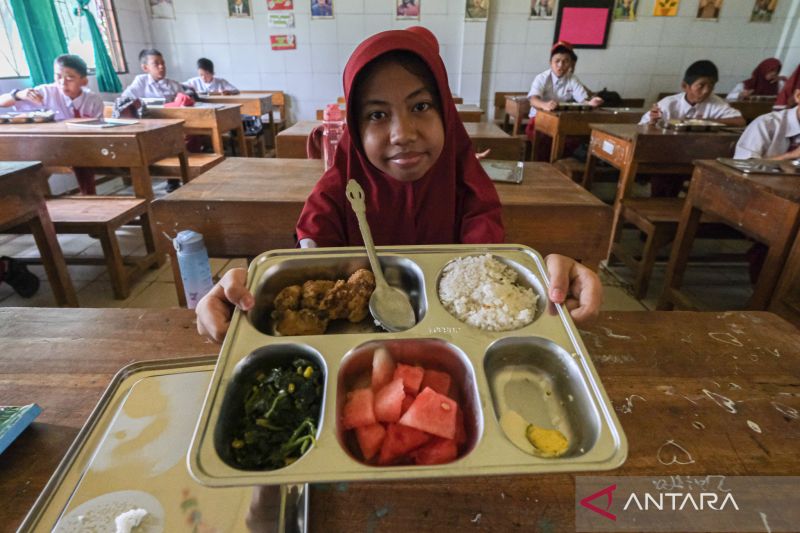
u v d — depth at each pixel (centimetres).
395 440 48
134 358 71
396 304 68
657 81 507
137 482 49
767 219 151
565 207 139
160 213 141
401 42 71
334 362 55
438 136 76
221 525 46
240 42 492
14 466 53
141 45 483
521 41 488
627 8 474
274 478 39
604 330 79
